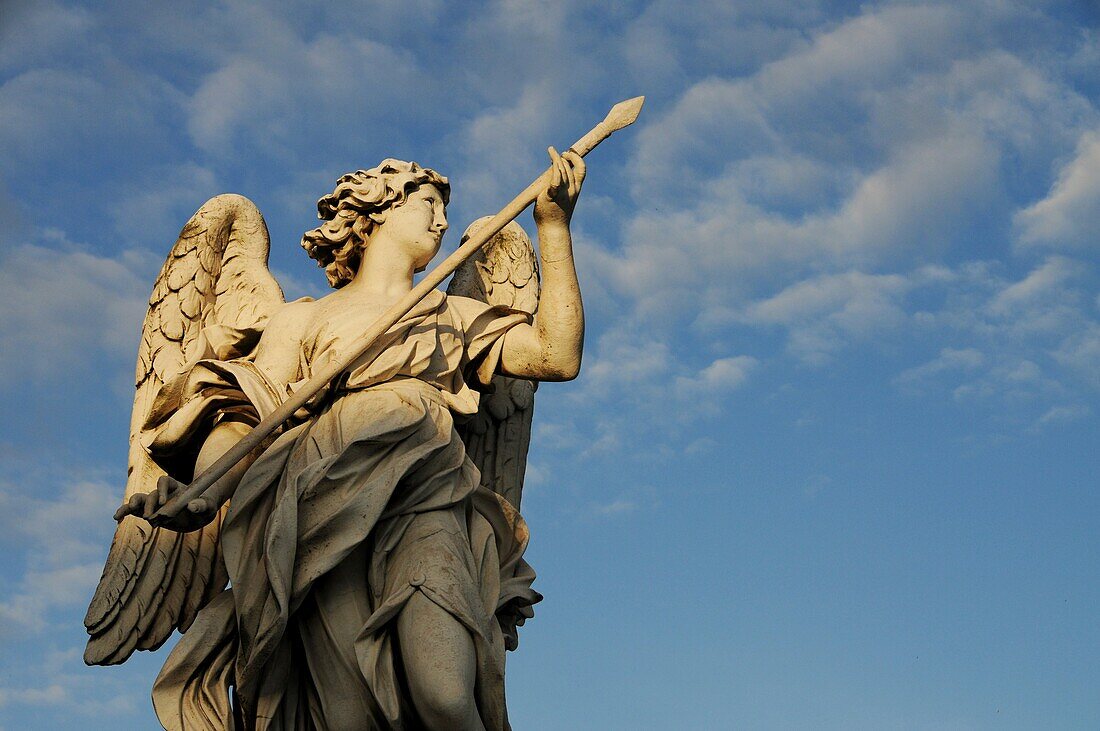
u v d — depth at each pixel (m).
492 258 7.09
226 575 6.41
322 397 6.14
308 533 5.74
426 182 6.57
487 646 5.64
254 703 5.81
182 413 6.25
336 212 6.54
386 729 5.71
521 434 6.88
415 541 5.80
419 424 5.94
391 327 6.16
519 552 6.21
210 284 6.96
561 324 6.22
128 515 6.41
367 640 5.65
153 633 6.29
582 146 6.19
